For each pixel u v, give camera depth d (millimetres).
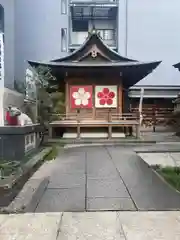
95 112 16922
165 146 13148
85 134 16625
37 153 10188
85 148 12523
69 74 16906
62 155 10406
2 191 5336
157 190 5707
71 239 3482
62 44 27000
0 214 4387
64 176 6949
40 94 13945
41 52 26484
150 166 8289
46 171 7574
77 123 15820
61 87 17703
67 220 4105
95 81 17000
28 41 26328
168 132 21188
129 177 6848
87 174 7176
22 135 8852
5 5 23828
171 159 9750
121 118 16750
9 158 8633
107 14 28641
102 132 16719
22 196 5301
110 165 8359
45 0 26797
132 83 20266
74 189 5773
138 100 27672
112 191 5621
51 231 3725
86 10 27844
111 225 3904
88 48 16453
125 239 3461
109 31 29250
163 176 6953
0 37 8750
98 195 5352
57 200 5039
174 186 6023
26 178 6633
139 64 15891
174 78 27125
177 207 4664
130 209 4566
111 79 17031
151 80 27125
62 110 17031
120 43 27062
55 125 15812
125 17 27234
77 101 16969
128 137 16391
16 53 25953
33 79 13914
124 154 10539
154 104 27703
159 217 4203
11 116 9180
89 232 3682
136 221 4047
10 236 3580
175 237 3512
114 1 27906
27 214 4367
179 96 22688
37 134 11906
